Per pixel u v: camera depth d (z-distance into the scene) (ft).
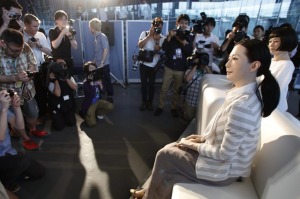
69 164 6.32
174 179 3.85
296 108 11.07
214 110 4.89
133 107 10.34
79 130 8.22
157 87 13.15
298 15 14.70
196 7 17.76
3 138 4.83
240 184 3.84
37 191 5.32
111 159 6.57
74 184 5.56
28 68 6.71
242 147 3.29
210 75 6.88
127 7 17.89
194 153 3.81
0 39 5.85
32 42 7.77
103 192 5.32
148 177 5.83
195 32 9.32
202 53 8.14
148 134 8.01
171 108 9.82
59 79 7.80
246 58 3.13
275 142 3.44
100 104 8.75
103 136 7.83
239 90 3.28
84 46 12.78
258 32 10.72
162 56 8.97
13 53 5.96
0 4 6.55
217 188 3.68
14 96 5.61
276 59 5.08
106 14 17.39
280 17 15.46
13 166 4.95
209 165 3.56
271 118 3.96
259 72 3.21
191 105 8.53
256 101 3.15
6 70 6.17
